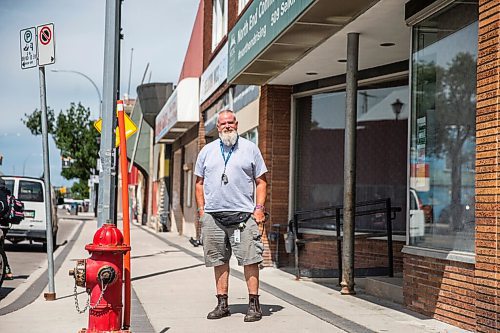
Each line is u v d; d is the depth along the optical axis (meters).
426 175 8.66
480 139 6.95
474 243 7.42
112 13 12.11
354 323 7.80
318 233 14.08
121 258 5.95
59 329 7.55
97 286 5.87
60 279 12.89
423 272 8.41
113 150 11.94
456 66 8.03
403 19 9.70
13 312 8.80
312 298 9.88
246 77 13.99
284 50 11.38
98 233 5.89
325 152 14.27
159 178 37.84
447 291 7.80
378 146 13.02
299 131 14.86
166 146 35.88
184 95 23.95
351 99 10.52
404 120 12.57
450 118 8.12
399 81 12.71
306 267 14.32
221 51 18.62
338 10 9.10
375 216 12.84
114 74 12.04
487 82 6.87
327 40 10.94
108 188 11.86
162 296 9.90
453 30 8.12
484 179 6.85
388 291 9.96
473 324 7.23
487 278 6.74
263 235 14.76
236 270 13.92
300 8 9.26
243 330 7.29
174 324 7.60
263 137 14.87
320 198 14.29
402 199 12.42
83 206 76.25
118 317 5.99
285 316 8.18
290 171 14.80
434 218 8.36
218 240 7.76
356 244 13.09
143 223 45.22
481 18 7.02
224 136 7.56
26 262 16.78
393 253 12.29
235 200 7.59
